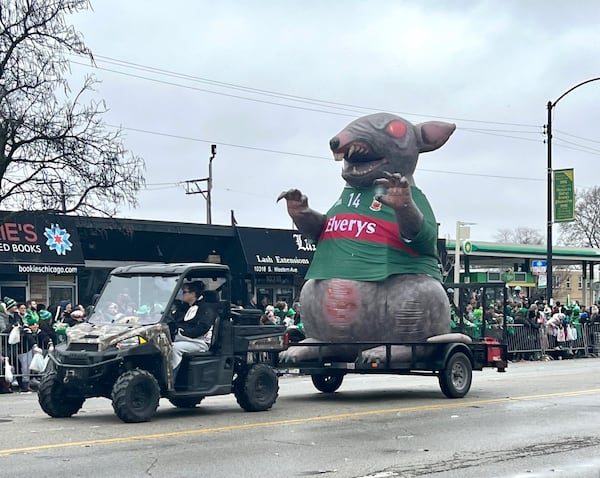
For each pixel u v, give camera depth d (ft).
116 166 77.05
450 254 131.03
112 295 42.39
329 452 32.24
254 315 44.83
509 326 91.35
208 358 41.96
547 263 108.88
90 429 37.68
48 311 67.10
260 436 35.96
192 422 40.04
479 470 28.96
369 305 50.62
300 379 70.23
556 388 56.80
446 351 50.80
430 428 38.50
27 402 52.06
